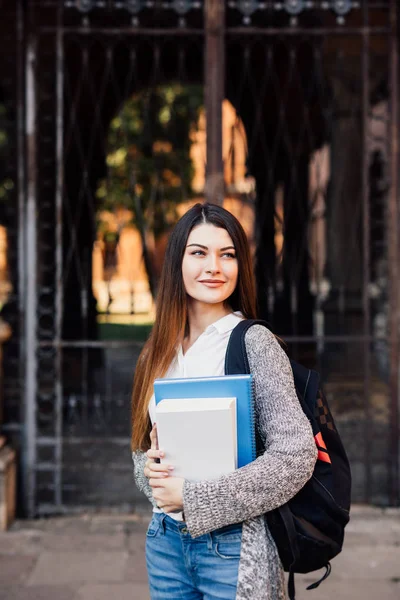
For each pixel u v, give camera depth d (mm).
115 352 11391
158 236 12844
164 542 1684
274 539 1592
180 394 1564
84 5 4578
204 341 1692
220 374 1657
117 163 12508
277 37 5012
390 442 4613
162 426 1514
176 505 1509
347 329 8258
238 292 1787
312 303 9750
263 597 1548
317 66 5230
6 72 4738
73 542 4031
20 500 4492
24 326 4516
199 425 1494
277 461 1484
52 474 5211
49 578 3527
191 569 1629
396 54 4590
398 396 4602
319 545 1574
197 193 14156
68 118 8516
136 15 4648
